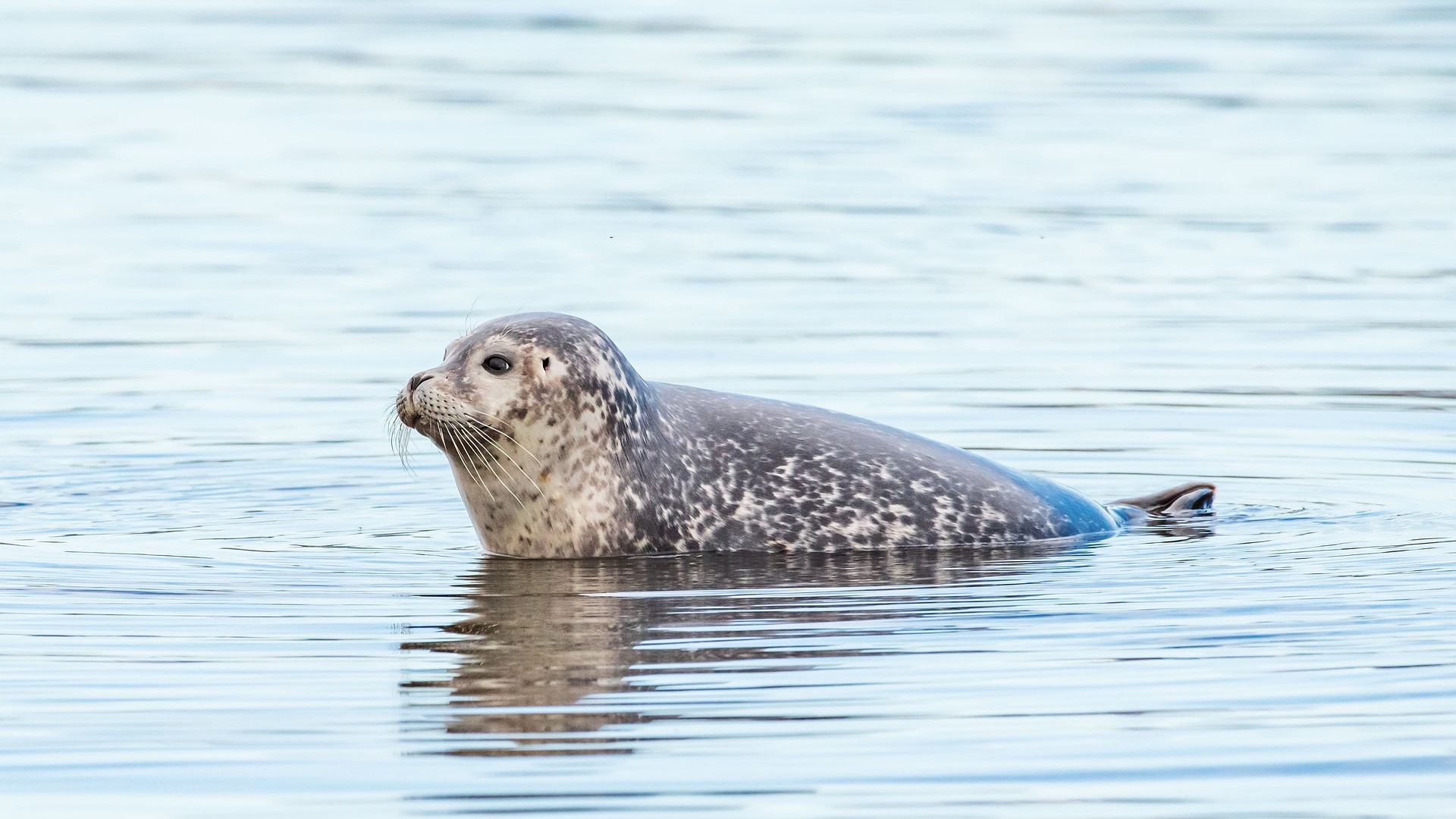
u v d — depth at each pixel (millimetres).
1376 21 165125
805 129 119125
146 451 53500
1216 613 36250
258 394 61000
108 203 97688
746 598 37844
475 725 29562
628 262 83562
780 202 97750
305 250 86125
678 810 26109
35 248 86500
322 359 66125
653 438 43031
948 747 28438
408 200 98250
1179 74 139500
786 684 31562
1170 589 38438
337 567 40938
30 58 148125
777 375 63781
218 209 96062
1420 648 33469
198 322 72062
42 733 29250
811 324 72000
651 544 42625
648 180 103625
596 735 29078
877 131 118438
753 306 75250
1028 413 58812
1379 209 96062
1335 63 143875
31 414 57969
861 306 75312
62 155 111188
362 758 28109
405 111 126250
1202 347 68500
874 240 88875
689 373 63906
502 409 41250
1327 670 32125
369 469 51750
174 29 165125
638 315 73312
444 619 36188
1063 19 170125
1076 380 63219
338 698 30969
